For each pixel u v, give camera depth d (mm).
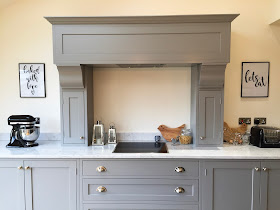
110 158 2066
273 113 2586
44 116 2639
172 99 2641
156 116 2656
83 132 2381
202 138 2334
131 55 2168
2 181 2113
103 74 2631
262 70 2547
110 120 2670
